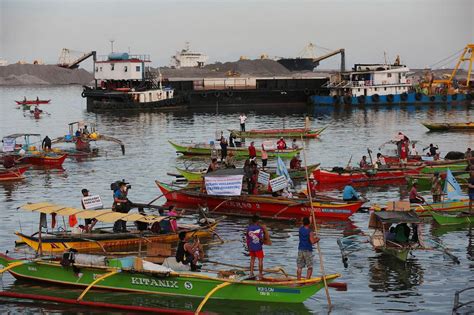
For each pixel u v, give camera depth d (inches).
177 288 1062.4
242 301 1043.3
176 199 1780.3
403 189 1984.5
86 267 1093.8
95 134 2856.8
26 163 2500.0
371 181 2057.1
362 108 5206.7
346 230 1499.8
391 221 1251.2
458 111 4894.2
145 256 1187.9
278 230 1517.0
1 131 3882.9
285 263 1251.2
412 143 2511.1
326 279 1032.8
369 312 1010.7
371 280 1151.6
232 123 4195.4
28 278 1141.1
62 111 5497.1
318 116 4640.8
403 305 1037.2
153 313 1011.3
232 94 5536.4
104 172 2345.0
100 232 1331.2
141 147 3058.6
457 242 1387.8
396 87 5383.9
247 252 1322.6
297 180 2124.8
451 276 1168.8
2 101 7249.0
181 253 1107.3
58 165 2482.8
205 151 2714.1
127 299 1069.1
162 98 5305.1
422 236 1348.4
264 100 5590.6
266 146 2659.9
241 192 1706.4
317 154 2783.0
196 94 5472.4
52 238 1269.7
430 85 5556.1
